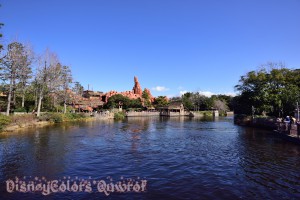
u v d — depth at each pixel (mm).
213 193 10805
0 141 23672
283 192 11039
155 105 129750
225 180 12680
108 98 102062
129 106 105875
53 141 24547
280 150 21062
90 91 119312
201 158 17891
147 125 50500
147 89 155375
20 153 18516
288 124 28328
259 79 49188
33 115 41938
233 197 10383
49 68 48281
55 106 60344
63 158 17156
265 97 46219
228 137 30469
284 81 47500
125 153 19422
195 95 125250
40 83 48562
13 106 52406
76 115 58094
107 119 70438
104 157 17766
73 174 13391
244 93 53844
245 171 14422
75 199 9883
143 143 24984
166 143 25234
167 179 12727
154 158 17719
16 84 45094
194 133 35375
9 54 38406
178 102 115750
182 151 20641
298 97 41312
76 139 26453
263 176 13430
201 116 102375
